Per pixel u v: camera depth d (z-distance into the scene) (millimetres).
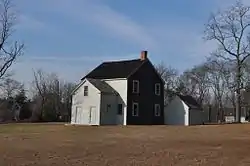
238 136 28453
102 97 53906
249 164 17250
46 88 86125
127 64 59125
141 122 56656
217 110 102500
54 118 80438
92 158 18938
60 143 24625
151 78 58906
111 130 36375
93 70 61125
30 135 30781
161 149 21719
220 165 17078
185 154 19938
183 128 37625
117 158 18906
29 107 82750
